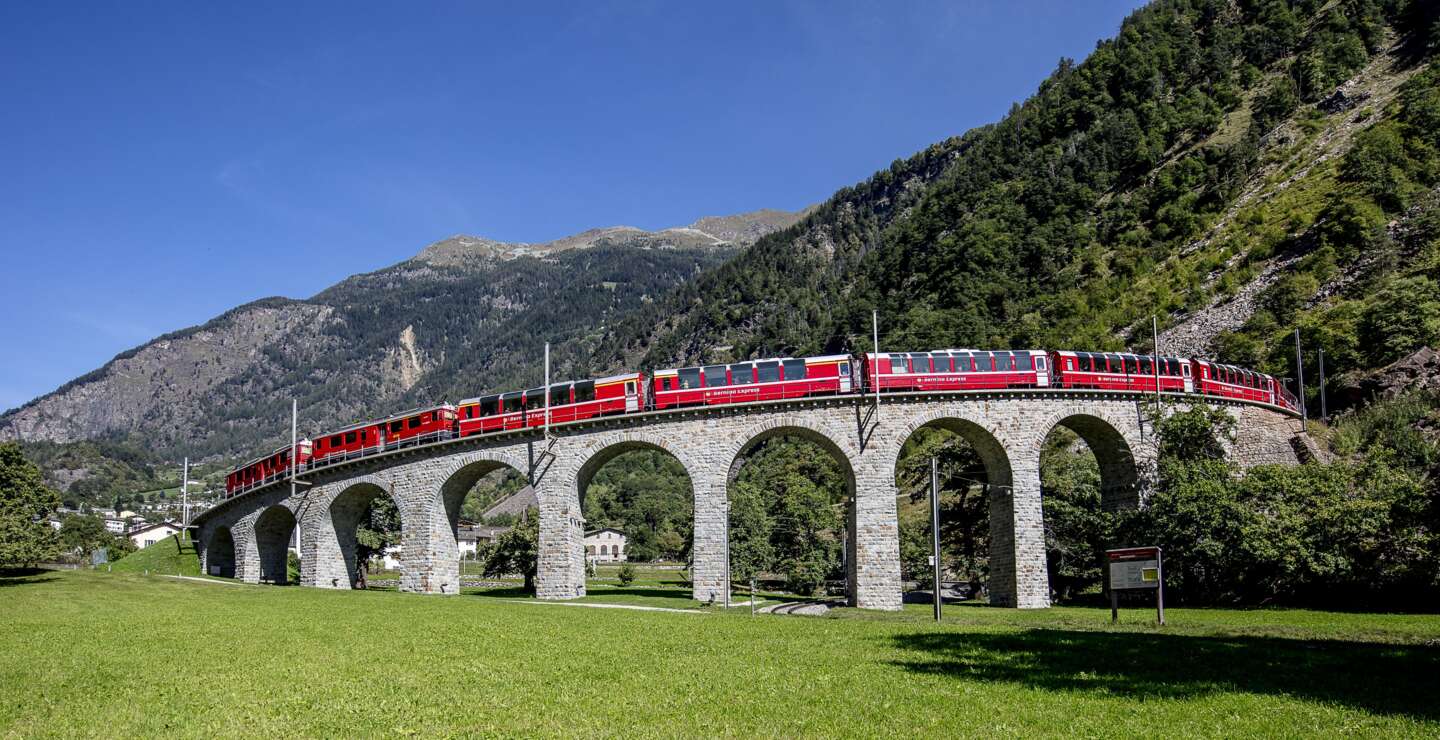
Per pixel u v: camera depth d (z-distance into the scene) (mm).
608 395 64938
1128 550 44094
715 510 60594
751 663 28594
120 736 18938
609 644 34188
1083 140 196625
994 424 60188
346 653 31516
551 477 65438
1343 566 47844
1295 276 110125
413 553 70750
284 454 84812
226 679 25766
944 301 162250
